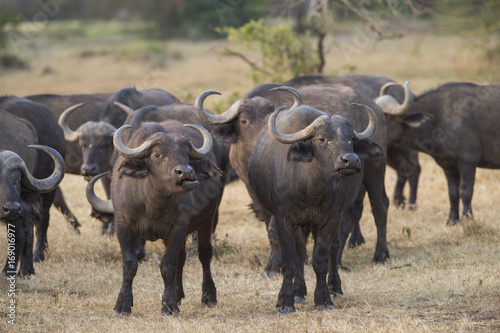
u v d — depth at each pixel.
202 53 147.88
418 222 40.34
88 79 111.56
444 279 28.30
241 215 44.72
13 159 24.75
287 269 25.16
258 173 27.02
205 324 22.89
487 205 43.44
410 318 22.88
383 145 32.09
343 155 22.62
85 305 26.48
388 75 99.38
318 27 66.06
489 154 39.28
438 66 109.31
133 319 23.98
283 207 25.17
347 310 24.69
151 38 183.50
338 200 24.89
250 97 33.59
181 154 23.34
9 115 30.75
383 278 30.44
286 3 73.69
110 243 36.22
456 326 21.94
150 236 25.05
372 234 39.31
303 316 23.77
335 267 27.33
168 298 24.86
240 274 32.16
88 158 38.56
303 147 23.45
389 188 49.19
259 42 63.50
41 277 30.62
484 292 25.80
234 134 30.81
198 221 26.48
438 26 83.06
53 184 25.81
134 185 24.23
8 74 120.00
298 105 28.03
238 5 140.38
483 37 83.06
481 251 32.44
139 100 42.16
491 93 39.28
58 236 38.44
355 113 30.58
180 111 32.16
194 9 182.38
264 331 21.97
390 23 70.44
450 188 40.22
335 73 70.38
